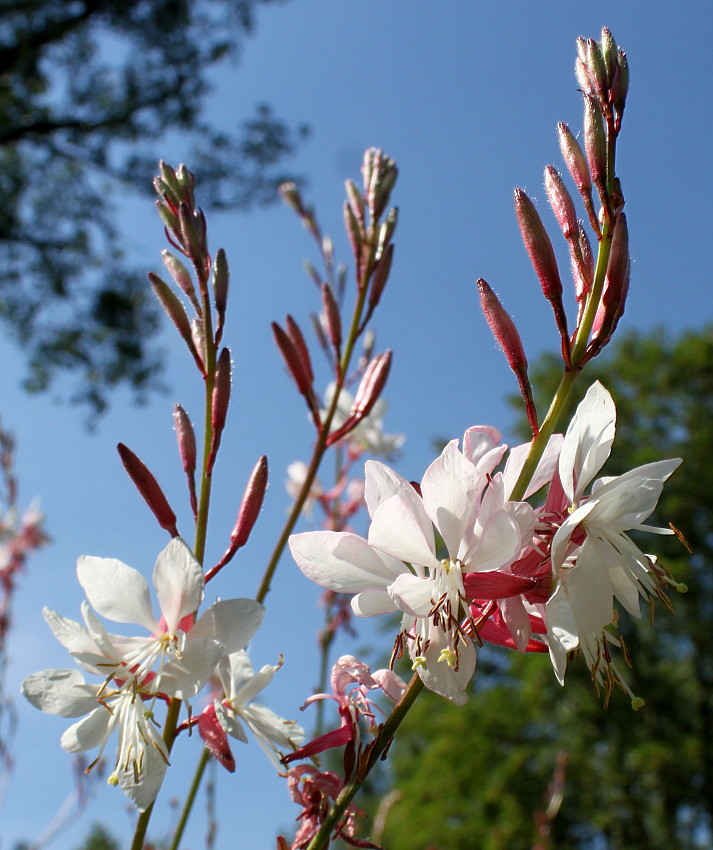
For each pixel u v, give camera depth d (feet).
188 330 0.52
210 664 0.42
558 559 0.39
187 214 0.51
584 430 0.42
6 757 0.99
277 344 0.70
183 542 0.43
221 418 0.49
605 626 0.41
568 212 0.45
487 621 0.41
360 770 0.40
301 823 0.43
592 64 0.45
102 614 0.44
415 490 0.41
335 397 0.72
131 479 0.47
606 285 0.43
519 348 0.43
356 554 0.42
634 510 0.41
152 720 0.42
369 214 0.76
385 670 0.44
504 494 0.42
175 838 0.57
